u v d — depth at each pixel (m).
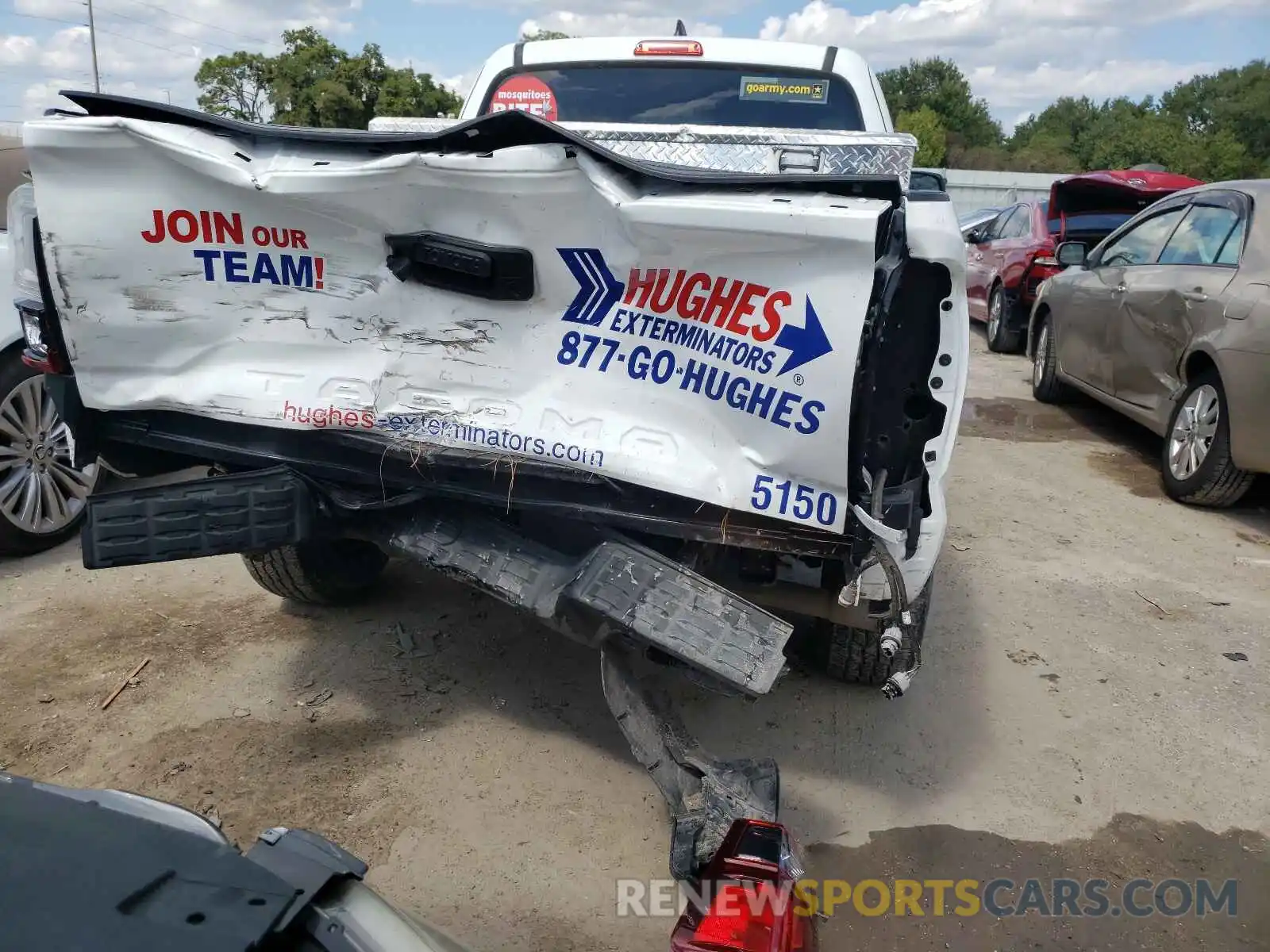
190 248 2.50
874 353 2.16
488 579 2.49
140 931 1.19
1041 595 4.43
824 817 2.89
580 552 2.53
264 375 2.60
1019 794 3.03
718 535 2.34
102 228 2.48
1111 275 6.88
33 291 2.71
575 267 2.32
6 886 1.24
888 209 2.10
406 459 2.52
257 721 3.21
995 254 11.07
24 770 2.91
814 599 2.75
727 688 2.21
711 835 2.24
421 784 2.94
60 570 4.34
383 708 3.32
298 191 2.36
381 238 2.42
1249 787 3.11
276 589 3.79
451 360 2.48
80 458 2.78
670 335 2.29
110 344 2.62
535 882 2.58
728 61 4.43
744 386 2.24
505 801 2.88
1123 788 3.08
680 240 2.17
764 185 2.16
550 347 2.41
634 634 2.24
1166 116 86.56
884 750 3.21
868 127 4.39
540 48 4.62
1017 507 5.62
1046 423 7.68
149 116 2.44
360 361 2.54
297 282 2.51
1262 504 5.81
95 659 3.56
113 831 1.39
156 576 4.30
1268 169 80.31
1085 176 10.05
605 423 2.38
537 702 3.40
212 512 2.59
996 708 3.49
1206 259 5.73
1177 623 4.21
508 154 2.21
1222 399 5.34
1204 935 2.51
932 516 2.55
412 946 1.42
